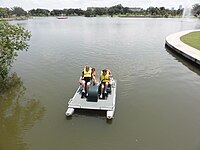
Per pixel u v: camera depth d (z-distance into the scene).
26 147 7.70
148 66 17.64
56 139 8.11
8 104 10.91
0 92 12.38
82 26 64.06
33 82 13.92
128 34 40.44
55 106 10.64
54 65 17.94
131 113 9.92
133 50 24.27
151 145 7.79
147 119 9.43
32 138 8.18
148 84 13.54
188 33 33.72
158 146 7.74
